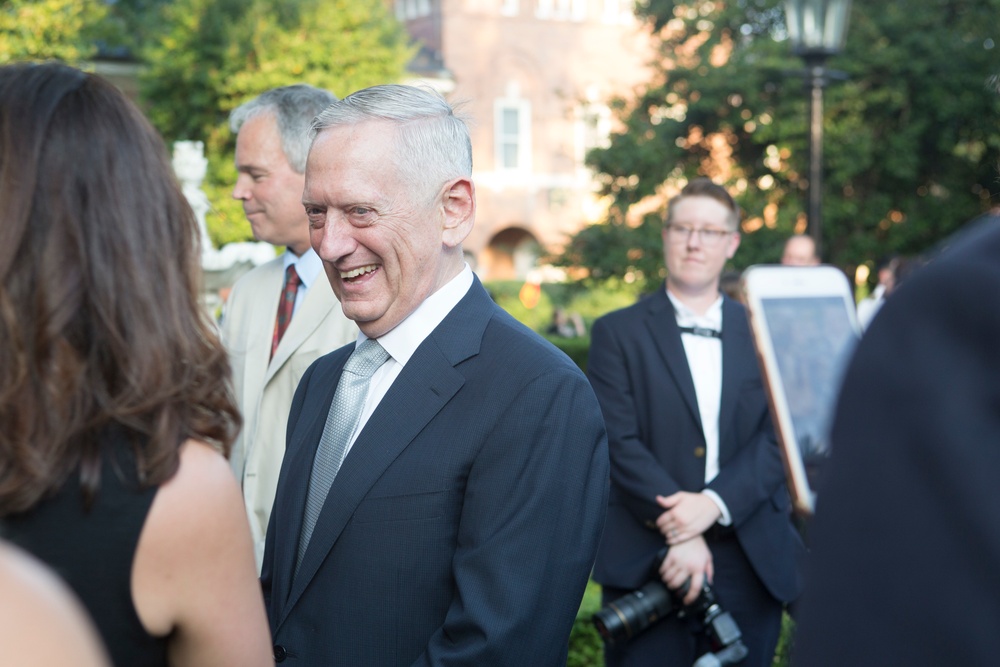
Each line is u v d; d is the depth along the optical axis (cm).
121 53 1734
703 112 1389
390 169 189
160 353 117
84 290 115
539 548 180
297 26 1505
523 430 184
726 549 314
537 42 3069
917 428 73
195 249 128
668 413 316
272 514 217
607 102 1476
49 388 111
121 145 121
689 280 324
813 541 80
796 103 1338
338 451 199
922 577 71
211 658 120
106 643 112
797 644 79
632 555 317
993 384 72
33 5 1242
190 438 120
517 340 195
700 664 288
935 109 1343
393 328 200
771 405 216
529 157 3080
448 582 184
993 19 1321
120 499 113
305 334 274
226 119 1489
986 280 74
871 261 1420
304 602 189
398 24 1639
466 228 201
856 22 1364
